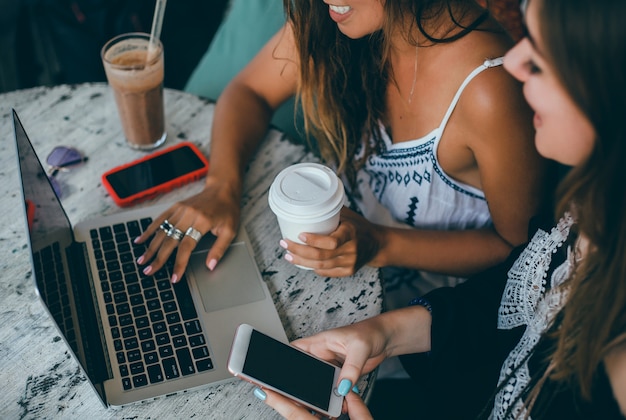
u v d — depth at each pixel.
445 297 1.01
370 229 1.06
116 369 0.86
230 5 1.79
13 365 0.88
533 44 0.66
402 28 1.03
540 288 0.90
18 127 0.88
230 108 1.23
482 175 1.08
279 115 1.47
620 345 0.72
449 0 1.00
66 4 1.88
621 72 0.60
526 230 1.09
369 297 0.99
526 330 0.92
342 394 0.84
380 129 1.18
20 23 1.94
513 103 0.99
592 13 0.59
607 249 0.70
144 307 0.93
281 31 1.25
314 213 0.91
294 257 0.97
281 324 0.93
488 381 0.98
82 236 1.02
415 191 1.19
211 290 0.96
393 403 1.24
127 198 1.07
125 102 1.09
